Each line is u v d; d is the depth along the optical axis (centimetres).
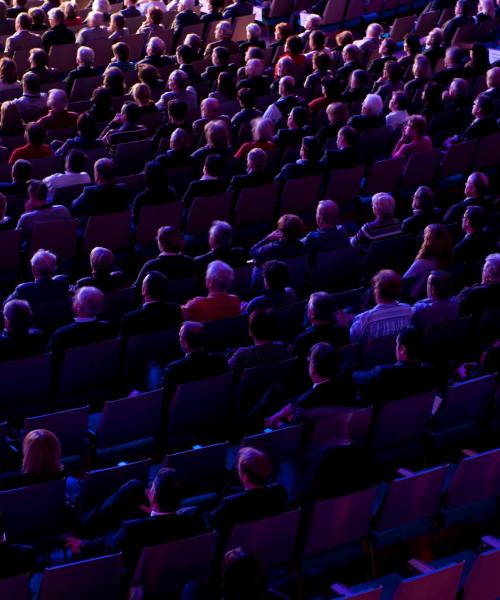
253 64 2612
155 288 1448
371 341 1452
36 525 1130
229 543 1060
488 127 2227
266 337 1380
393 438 1307
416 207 1845
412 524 1188
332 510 1116
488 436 1380
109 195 1862
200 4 3934
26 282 1669
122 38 3189
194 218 1920
